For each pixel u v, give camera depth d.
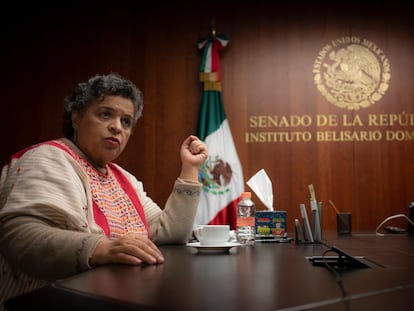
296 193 4.00
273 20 4.16
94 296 0.62
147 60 4.16
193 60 4.14
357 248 1.39
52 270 0.99
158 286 0.68
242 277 0.77
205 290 0.65
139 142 4.08
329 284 0.70
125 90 1.50
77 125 1.52
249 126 4.07
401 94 4.09
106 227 1.33
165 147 4.07
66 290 0.67
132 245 0.96
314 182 4.01
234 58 4.13
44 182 1.15
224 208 3.72
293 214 3.98
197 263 0.97
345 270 0.88
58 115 4.10
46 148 1.28
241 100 4.09
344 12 4.16
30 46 4.15
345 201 3.99
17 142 4.06
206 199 3.72
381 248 1.40
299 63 4.12
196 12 4.18
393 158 4.03
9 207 1.08
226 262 0.99
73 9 4.20
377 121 4.06
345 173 4.02
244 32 4.15
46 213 1.09
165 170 4.05
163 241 1.61
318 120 4.06
